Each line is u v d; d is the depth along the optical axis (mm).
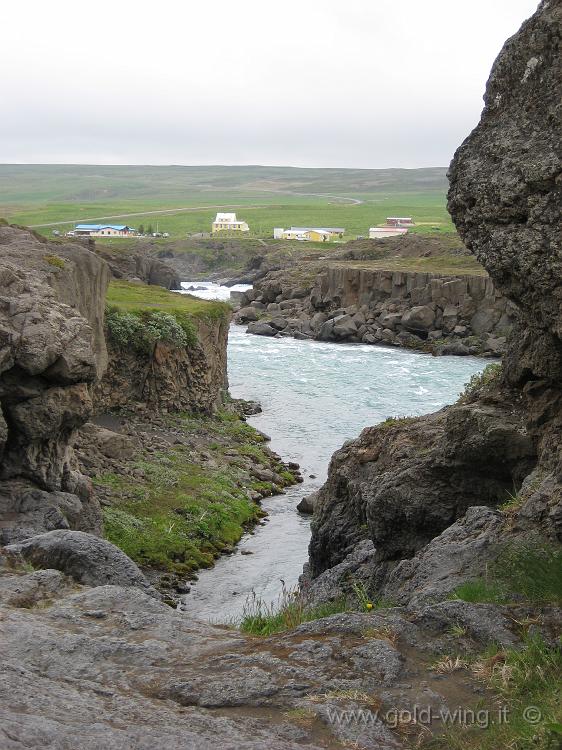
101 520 20297
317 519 18469
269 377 57125
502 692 6043
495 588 8336
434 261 106188
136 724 5391
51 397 18016
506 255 9195
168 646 6730
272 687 5992
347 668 6328
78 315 19219
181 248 174375
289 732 5449
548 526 9555
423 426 16516
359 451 17625
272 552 25953
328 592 14586
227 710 5797
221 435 38031
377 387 54062
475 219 9609
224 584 23094
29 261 22172
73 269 23406
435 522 13758
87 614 7438
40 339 17531
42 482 18328
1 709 5348
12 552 9867
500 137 9508
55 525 17500
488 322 74062
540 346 11469
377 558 14656
